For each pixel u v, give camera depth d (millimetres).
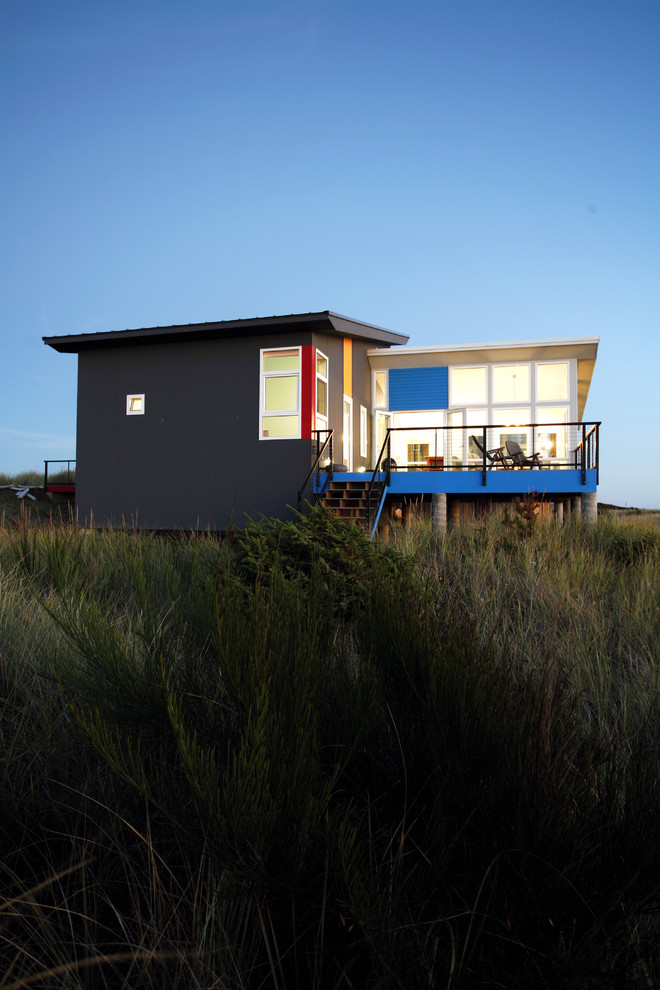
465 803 1689
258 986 1475
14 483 20547
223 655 1962
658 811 1527
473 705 1831
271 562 4742
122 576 5133
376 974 1376
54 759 2166
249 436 13203
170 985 1440
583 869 1489
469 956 1364
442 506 12547
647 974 1417
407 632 2400
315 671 2047
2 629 3242
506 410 16016
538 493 12023
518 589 5406
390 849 1644
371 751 1971
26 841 1807
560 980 1306
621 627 4316
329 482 12766
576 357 15656
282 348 13148
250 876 1449
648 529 8656
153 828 1837
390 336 16016
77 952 1535
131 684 2180
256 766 1523
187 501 13484
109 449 14031
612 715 2895
